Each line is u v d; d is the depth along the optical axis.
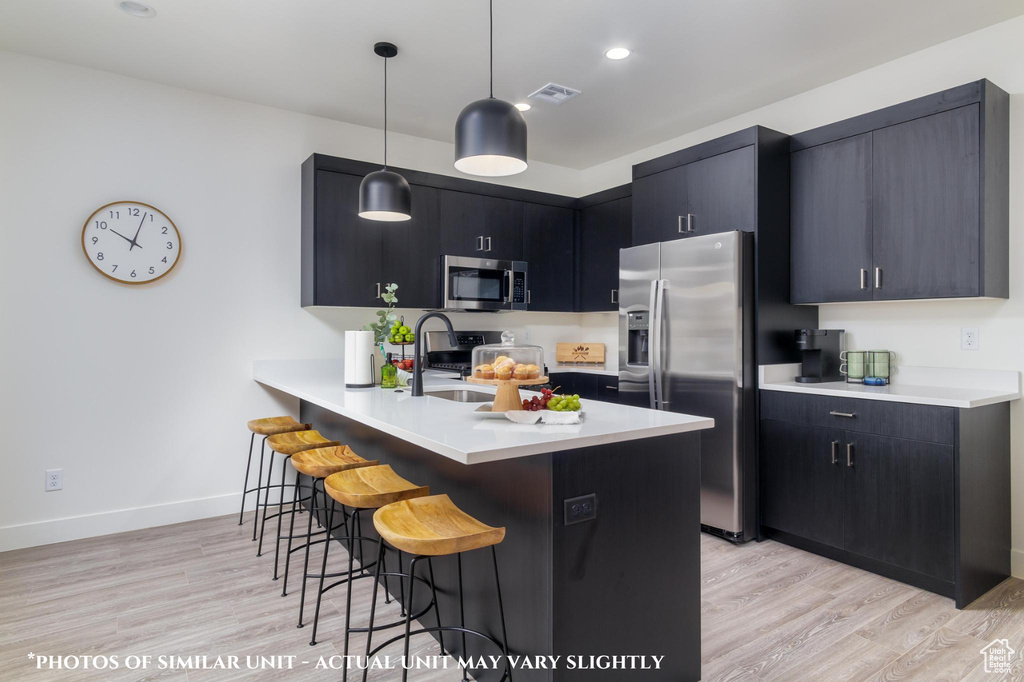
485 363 2.15
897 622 2.28
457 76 3.28
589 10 2.60
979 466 2.51
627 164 4.73
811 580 2.67
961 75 2.85
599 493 1.71
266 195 3.74
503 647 1.70
